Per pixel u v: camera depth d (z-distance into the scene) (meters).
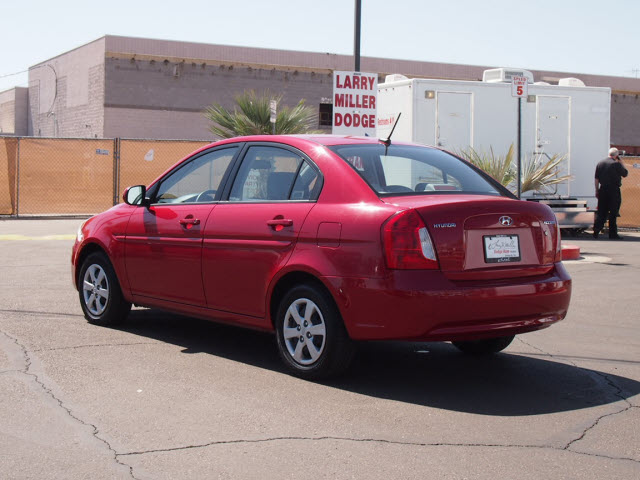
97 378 5.46
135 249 6.73
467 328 5.03
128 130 37.22
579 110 17.42
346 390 5.30
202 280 6.14
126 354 6.17
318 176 5.57
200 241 6.13
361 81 13.02
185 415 4.70
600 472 3.90
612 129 44.38
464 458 4.06
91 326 7.22
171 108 37.72
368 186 5.32
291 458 4.03
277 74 39.31
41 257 12.26
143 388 5.25
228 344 6.60
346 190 5.36
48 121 44.25
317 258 5.29
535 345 6.81
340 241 5.20
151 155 22.58
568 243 16.11
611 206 17.00
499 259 5.23
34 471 3.82
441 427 4.56
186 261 6.26
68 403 4.89
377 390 5.31
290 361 5.57
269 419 4.65
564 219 17.11
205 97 38.19
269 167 5.96
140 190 6.80
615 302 9.00
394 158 5.80
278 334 5.64
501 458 4.07
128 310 7.20
